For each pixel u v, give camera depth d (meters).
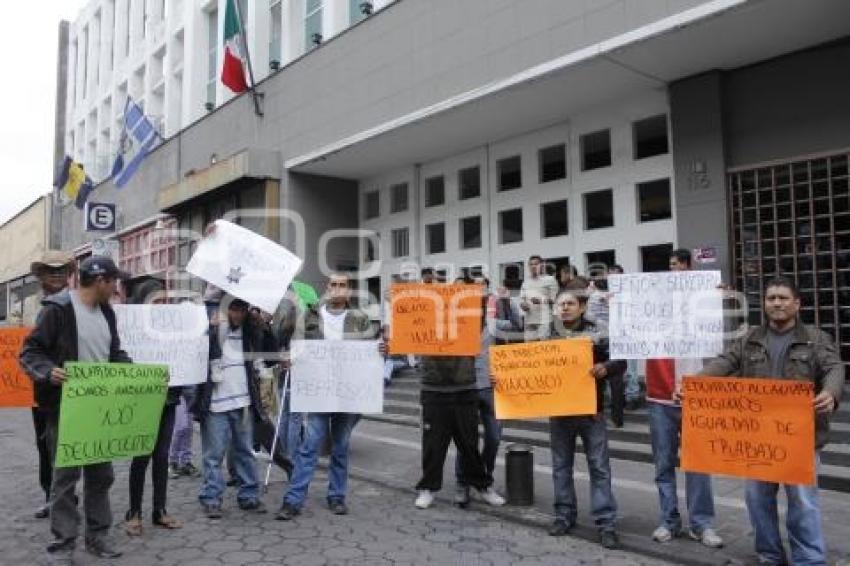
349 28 13.47
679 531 5.38
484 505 6.36
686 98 9.67
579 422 5.50
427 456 6.39
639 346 5.26
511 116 11.45
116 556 5.05
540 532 5.70
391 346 6.16
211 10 20.48
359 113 13.13
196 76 20.30
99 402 4.88
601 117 11.01
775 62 9.02
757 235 9.05
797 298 4.64
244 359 6.21
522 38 10.15
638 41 8.58
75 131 32.94
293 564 4.93
